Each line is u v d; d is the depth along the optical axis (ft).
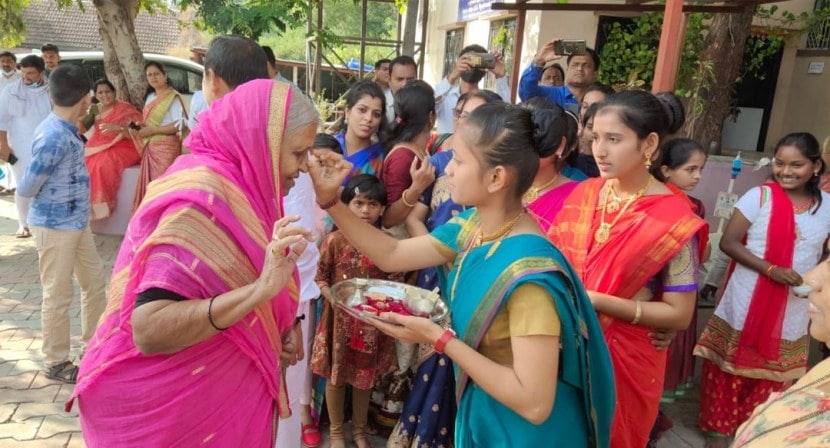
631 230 6.21
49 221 10.37
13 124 18.61
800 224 9.05
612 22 22.65
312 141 4.99
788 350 9.25
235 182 4.67
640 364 6.39
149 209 4.42
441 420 8.52
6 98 18.26
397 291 5.81
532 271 4.41
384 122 9.55
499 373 4.45
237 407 4.91
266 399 5.22
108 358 4.63
